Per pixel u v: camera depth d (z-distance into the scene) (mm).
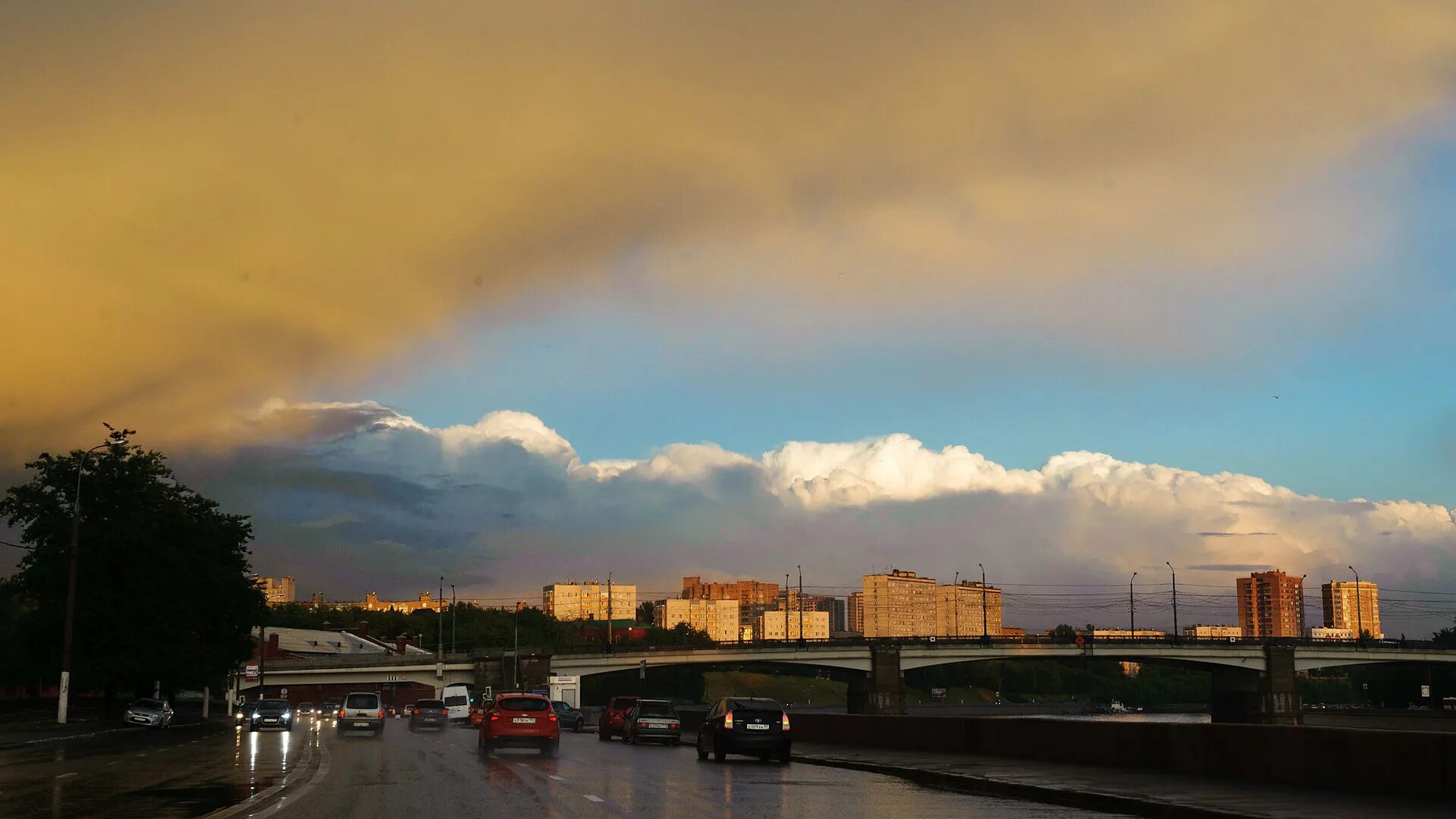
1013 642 151250
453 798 21062
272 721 64812
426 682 130250
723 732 34219
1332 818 16750
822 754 35625
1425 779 19188
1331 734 21016
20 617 76000
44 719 71625
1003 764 28781
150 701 68125
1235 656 156500
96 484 75750
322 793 22016
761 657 142000
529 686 124625
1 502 74875
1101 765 27422
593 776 27219
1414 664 167625
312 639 166125
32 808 19109
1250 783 22516
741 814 18328
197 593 80938
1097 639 152625
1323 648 159375
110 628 74688
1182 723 25000
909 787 24438
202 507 83938
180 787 23516
